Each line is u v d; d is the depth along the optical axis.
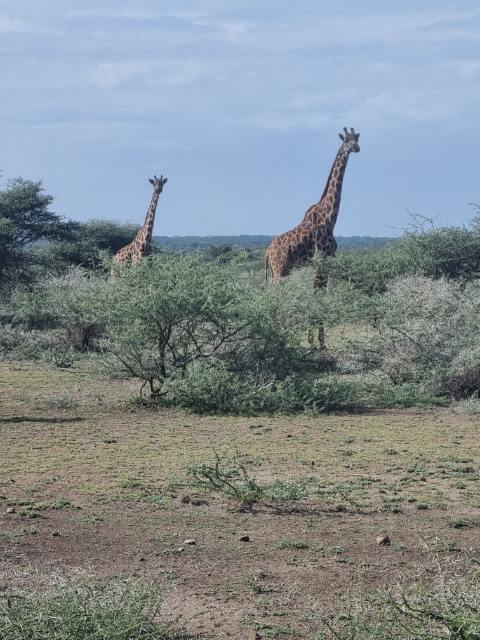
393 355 19.09
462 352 18.11
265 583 7.82
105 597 6.55
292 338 18.30
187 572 8.06
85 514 9.78
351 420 15.76
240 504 10.17
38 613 6.23
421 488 11.00
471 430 14.80
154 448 13.12
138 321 17.19
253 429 14.73
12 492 10.64
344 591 7.62
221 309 17.30
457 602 6.02
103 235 51.97
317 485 11.02
